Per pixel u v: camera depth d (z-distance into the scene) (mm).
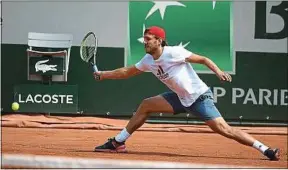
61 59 40938
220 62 43156
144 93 42688
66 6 42188
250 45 43344
